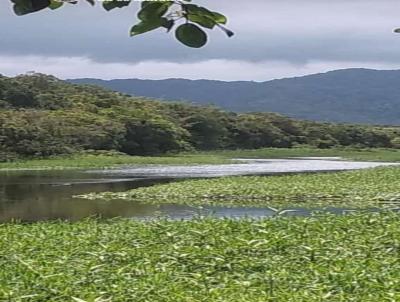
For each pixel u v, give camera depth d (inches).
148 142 2760.8
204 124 3233.3
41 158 2252.7
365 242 450.9
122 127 2647.6
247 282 344.8
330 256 410.3
